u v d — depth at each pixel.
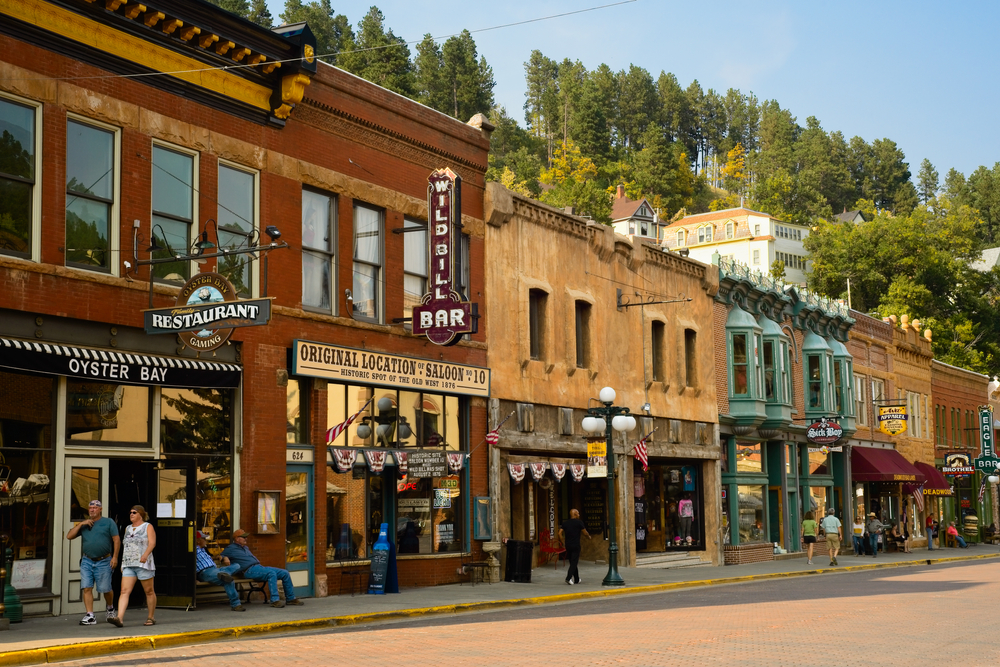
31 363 15.93
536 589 23.77
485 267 26.95
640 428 33.12
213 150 19.70
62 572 16.70
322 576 21.23
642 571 31.00
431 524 24.73
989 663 12.38
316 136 22.06
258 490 19.75
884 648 13.82
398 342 23.83
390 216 23.94
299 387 21.38
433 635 15.45
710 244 137.62
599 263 31.80
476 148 27.00
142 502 18.42
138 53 18.39
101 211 17.77
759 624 17.03
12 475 16.17
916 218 97.00
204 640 14.92
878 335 53.41
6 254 16.19
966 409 66.56
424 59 148.00
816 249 99.88
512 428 27.23
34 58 16.75
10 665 12.41
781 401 40.19
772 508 41.72
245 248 18.73
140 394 18.23
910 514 56.75
